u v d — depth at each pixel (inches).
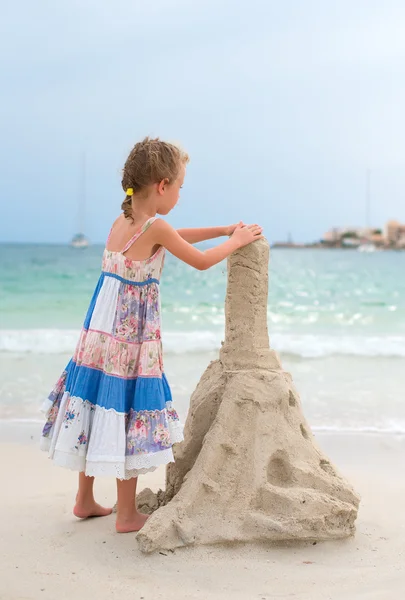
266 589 119.6
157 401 138.9
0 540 144.3
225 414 145.2
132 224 145.3
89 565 129.5
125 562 130.4
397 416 303.7
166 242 141.6
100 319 140.6
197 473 140.2
